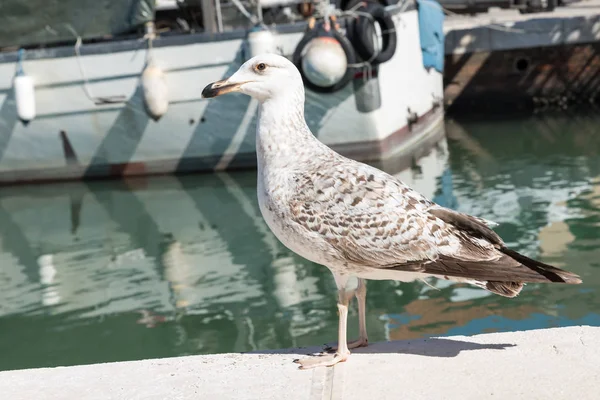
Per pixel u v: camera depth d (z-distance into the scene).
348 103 15.00
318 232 4.00
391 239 3.91
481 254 3.85
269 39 14.56
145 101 15.08
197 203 13.71
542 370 3.75
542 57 20.64
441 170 14.73
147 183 15.50
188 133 15.55
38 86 15.59
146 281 9.92
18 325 8.81
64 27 15.42
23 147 16.08
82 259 11.03
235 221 12.41
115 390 3.89
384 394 3.65
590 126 17.98
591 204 11.70
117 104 15.47
